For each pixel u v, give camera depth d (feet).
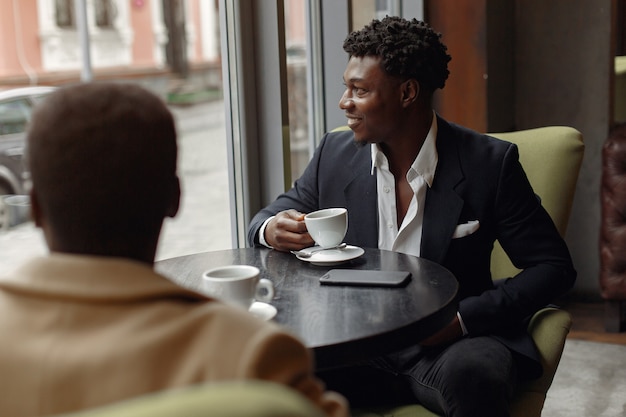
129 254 2.43
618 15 15.44
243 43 7.60
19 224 7.50
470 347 5.11
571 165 6.31
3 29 23.34
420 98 5.68
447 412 4.91
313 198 6.27
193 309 2.21
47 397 2.05
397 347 3.90
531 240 5.66
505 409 4.84
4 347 2.13
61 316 2.16
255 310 4.18
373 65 5.59
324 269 5.10
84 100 2.38
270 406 1.49
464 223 5.65
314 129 9.73
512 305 5.39
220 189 33.09
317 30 9.53
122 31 55.72
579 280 11.97
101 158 2.33
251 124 7.79
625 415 8.48
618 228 10.58
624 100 13.53
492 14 10.96
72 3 26.50
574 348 10.40
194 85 66.74
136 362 2.05
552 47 11.84
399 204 5.85
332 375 5.29
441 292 4.47
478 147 5.77
